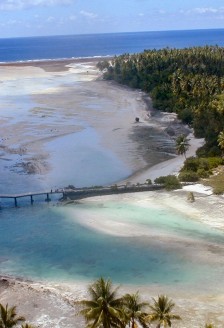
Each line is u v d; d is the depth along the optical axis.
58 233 82.56
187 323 54.16
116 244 77.00
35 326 54.38
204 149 121.62
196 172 105.00
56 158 126.12
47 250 76.31
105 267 69.81
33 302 60.47
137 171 115.88
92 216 88.94
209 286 63.34
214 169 108.44
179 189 98.88
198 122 140.75
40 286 64.50
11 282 65.81
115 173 114.62
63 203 96.94
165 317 47.06
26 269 70.38
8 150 132.50
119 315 41.59
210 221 84.56
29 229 85.00
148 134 149.25
